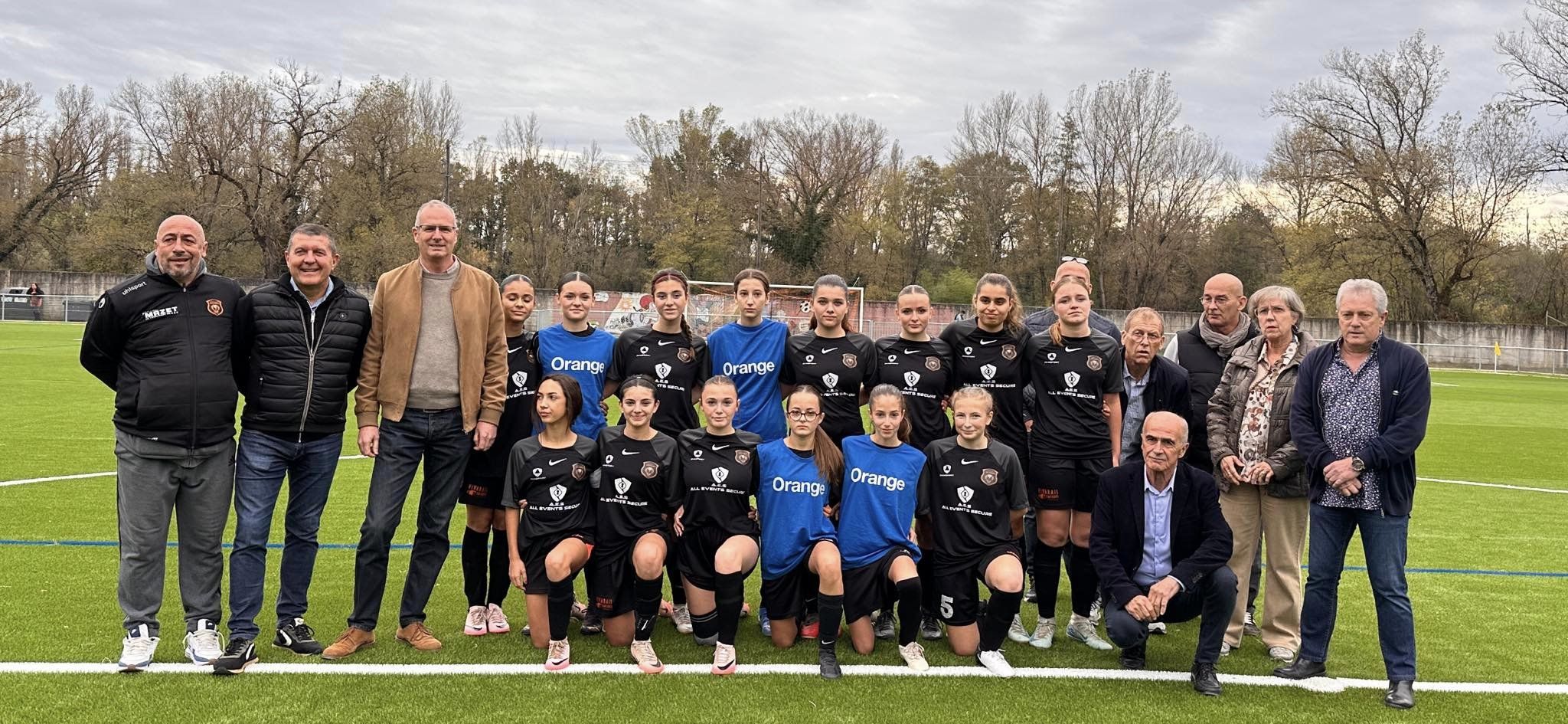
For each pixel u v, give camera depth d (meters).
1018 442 5.19
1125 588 4.21
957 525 4.55
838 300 5.19
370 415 4.39
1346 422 4.11
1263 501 4.71
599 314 31.59
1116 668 4.44
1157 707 3.94
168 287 4.01
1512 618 5.29
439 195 45.72
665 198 52.09
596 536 4.52
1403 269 39.12
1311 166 38.62
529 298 5.07
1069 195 47.84
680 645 4.65
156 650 4.28
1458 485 9.88
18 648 4.23
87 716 3.54
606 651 4.50
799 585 4.61
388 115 43.78
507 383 4.91
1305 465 4.47
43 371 18.05
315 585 5.50
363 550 4.39
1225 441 4.70
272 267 43.28
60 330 31.72
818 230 47.28
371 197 43.31
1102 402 5.00
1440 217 37.28
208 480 4.11
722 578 4.20
